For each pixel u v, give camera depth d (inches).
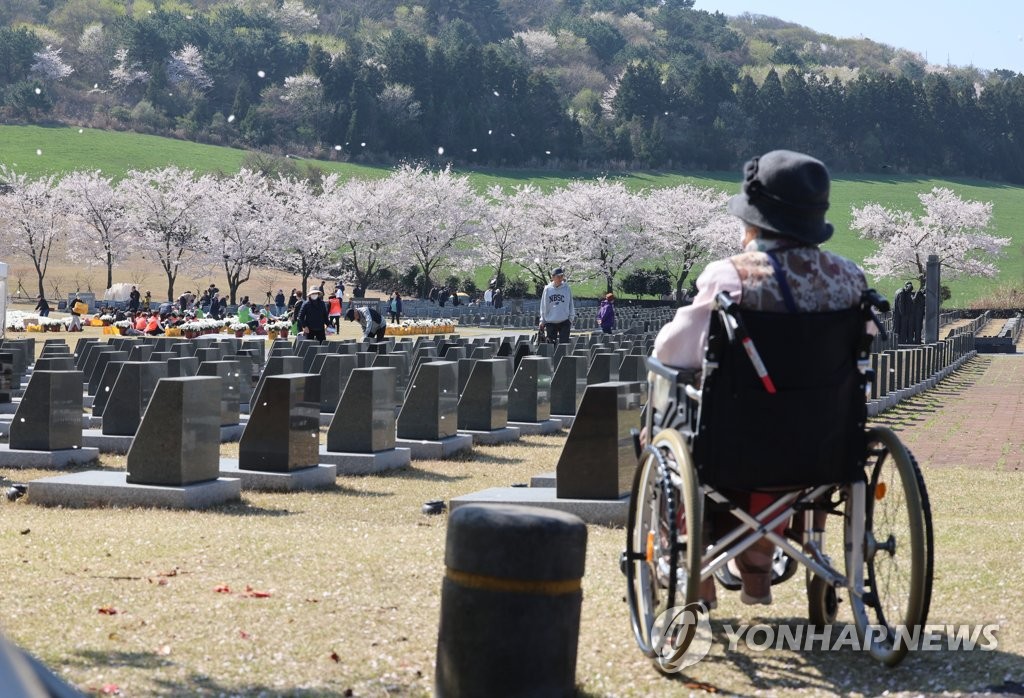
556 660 172.6
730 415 184.4
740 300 184.7
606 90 7603.4
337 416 501.4
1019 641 200.1
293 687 183.5
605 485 369.4
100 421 647.1
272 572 261.4
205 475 405.1
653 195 3816.4
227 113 6392.7
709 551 191.8
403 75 6235.2
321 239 3302.2
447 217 3464.6
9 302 3238.2
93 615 223.9
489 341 1072.8
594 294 3880.4
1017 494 423.2
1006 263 4677.7
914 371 1071.6
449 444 554.9
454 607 173.8
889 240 4111.7
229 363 638.5
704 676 190.1
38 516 362.0
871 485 196.2
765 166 193.3
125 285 2908.5
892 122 6806.1
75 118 5836.6
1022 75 7352.4
